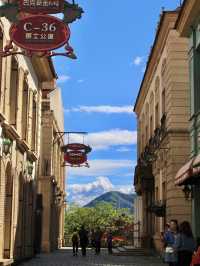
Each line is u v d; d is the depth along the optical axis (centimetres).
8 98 2084
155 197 3481
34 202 2994
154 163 3509
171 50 2823
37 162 3072
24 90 2617
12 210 2261
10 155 2153
